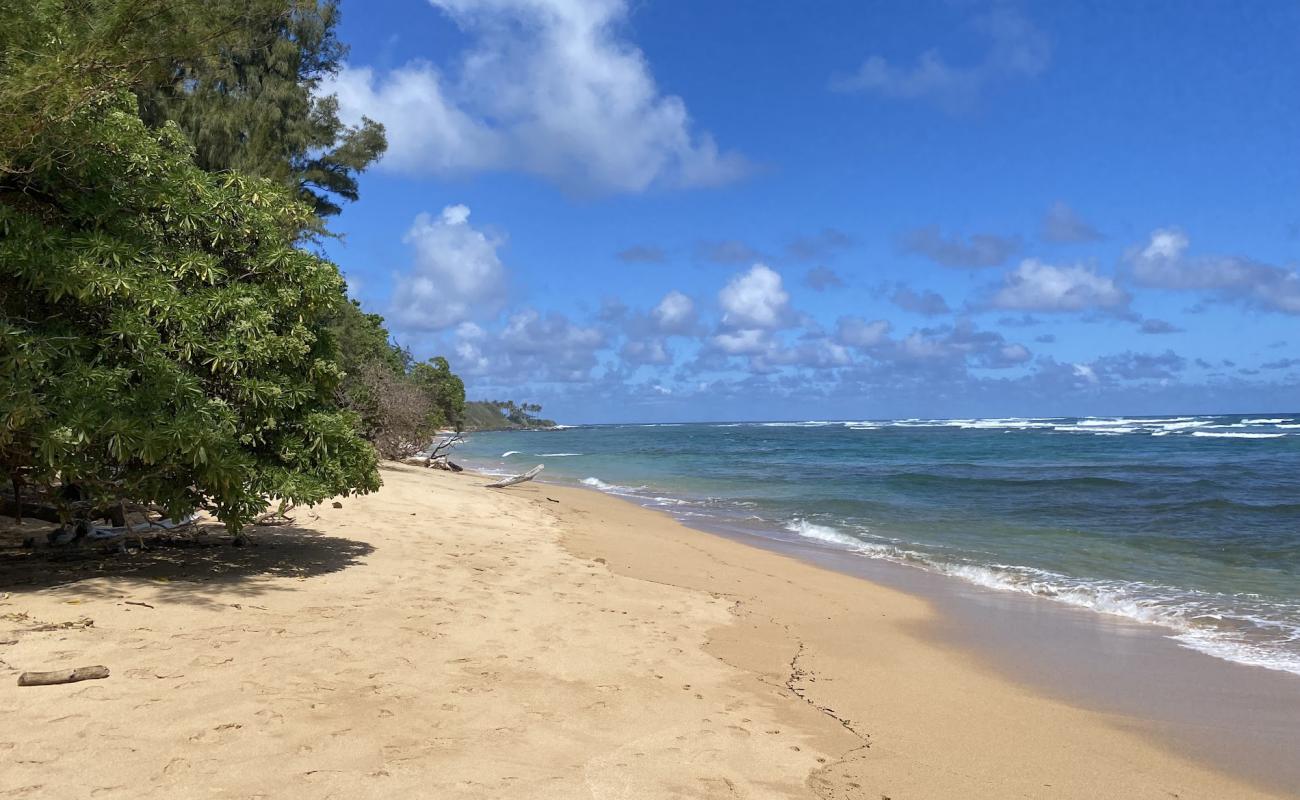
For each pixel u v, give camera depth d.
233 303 6.45
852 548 12.67
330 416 7.27
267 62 20.48
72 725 3.45
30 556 7.06
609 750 3.94
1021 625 7.89
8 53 5.28
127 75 6.09
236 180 7.16
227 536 8.58
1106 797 4.09
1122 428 82.31
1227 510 17.48
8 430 5.14
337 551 8.47
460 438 29.70
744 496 21.27
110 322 5.80
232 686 4.09
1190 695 5.82
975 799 3.94
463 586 7.30
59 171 6.11
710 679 5.40
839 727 4.79
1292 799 4.15
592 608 7.00
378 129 24.55
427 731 3.84
